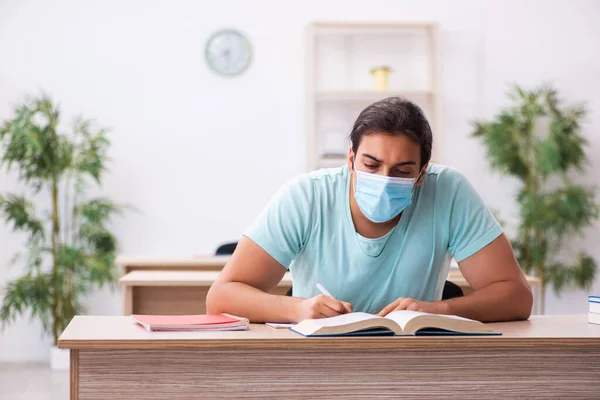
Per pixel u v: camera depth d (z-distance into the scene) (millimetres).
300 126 5582
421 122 1867
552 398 1682
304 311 1816
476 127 5410
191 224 5527
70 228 5402
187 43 5512
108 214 5340
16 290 5027
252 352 1596
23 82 5398
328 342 1589
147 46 5488
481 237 2047
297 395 1606
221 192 5543
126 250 5484
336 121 5578
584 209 5352
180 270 4133
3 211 5180
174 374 1574
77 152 5273
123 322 1829
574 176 5684
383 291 2053
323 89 5578
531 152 5371
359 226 2027
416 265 2041
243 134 5551
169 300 3457
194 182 5527
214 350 1585
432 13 5633
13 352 5441
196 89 5520
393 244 2035
